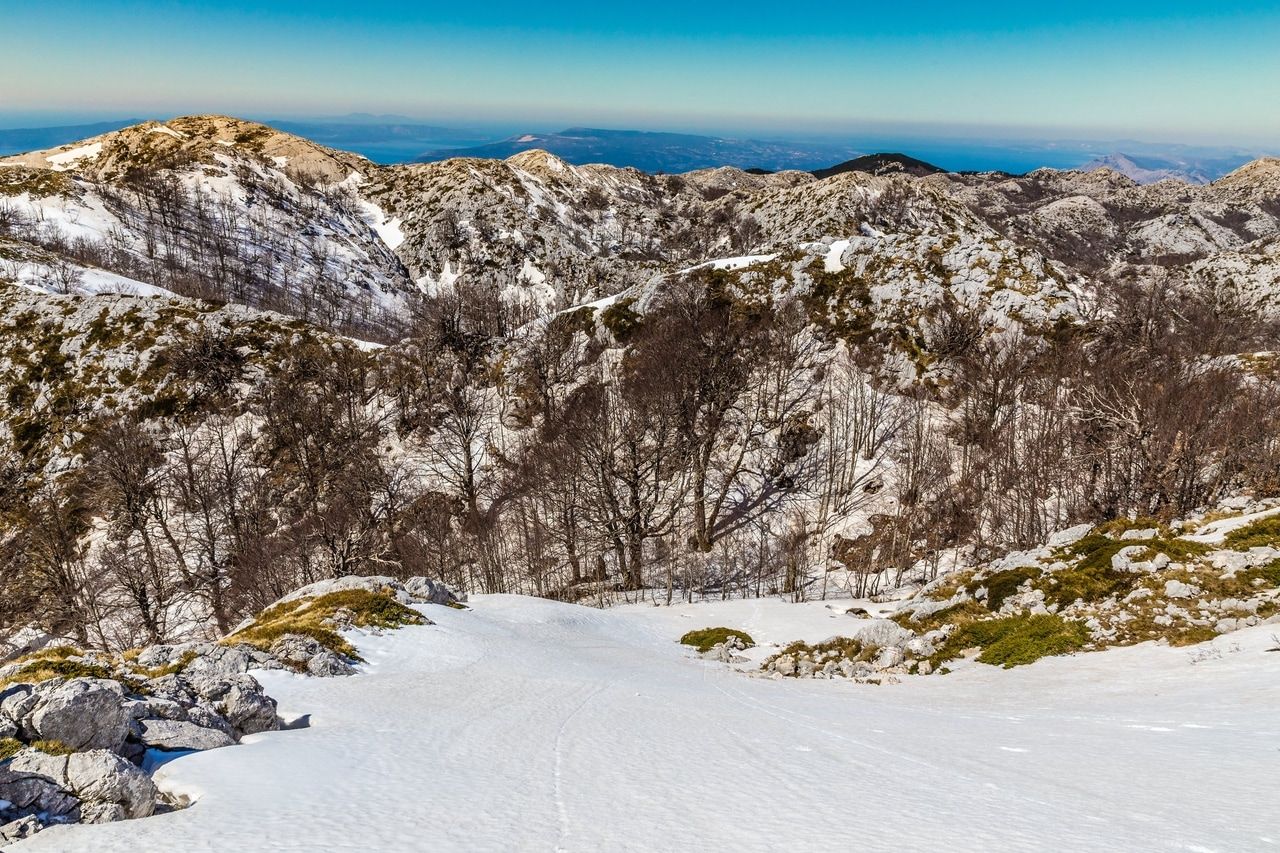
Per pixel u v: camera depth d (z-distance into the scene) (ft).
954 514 239.71
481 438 308.40
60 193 542.57
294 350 343.46
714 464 279.08
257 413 304.30
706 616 167.94
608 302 375.86
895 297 333.01
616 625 150.41
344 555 220.84
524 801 41.42
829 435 285.02
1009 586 111.45
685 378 263.49
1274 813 33.09
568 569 248.93
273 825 37.04
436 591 139.54
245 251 572.51
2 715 43.96
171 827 36.73
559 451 257.55
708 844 34.06
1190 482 172.14
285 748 51.60
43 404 308.19
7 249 408.67
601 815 38.68
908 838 33.42
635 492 225.76
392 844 34.50
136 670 67.72
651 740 56.70
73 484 269.23
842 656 113.70
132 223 554.05
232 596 223.30
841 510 255.29
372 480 259.80
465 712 66.95
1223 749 44.55
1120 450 199.52
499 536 250.78
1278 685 57.62
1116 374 230.68
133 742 48.52
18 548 244.42
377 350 362.33
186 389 313.32
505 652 103.71
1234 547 97.71
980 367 286.66
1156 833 32.07
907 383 303.89
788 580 212.84
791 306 338.75
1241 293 479.82
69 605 218.59
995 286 323.16
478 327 398.83
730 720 65.51
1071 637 89.61
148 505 256.73
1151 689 66.08
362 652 93.30
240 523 245.04
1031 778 42.70
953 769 45.78
